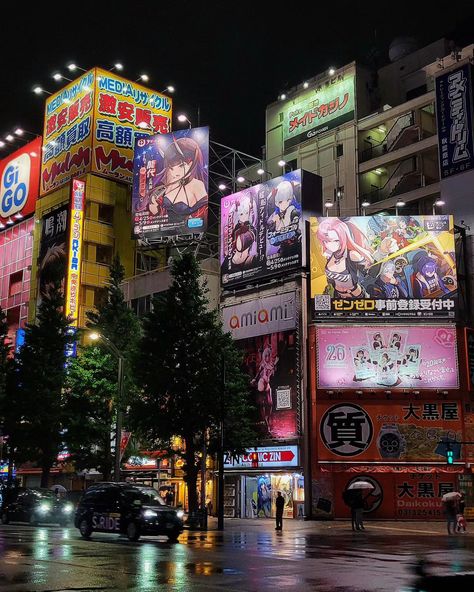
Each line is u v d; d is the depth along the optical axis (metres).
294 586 12.52
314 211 44.97
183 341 35.47
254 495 42.44
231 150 60.12
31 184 71.56
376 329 41.03
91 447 42.97
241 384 36.28
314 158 62.19
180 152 54.94
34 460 43.94
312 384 40.72
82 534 26.11
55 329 44.84
